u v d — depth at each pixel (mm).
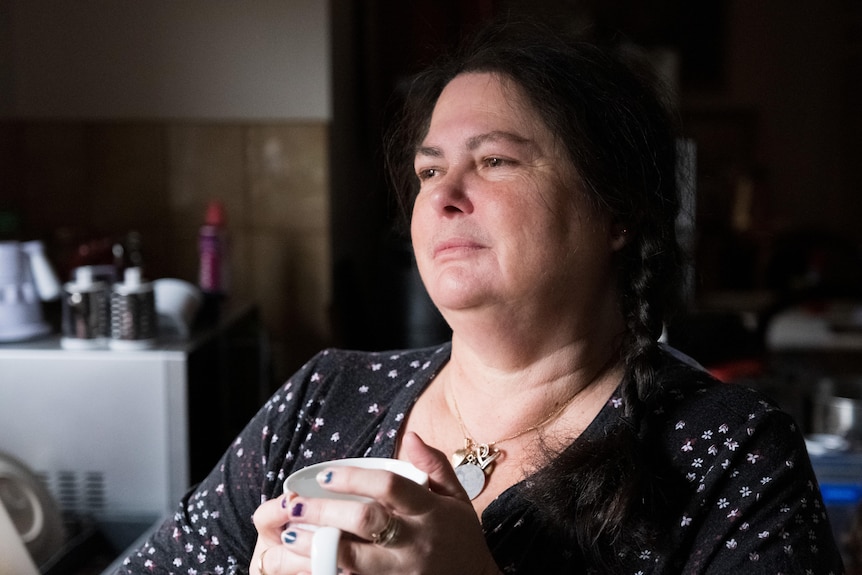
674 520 781
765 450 781
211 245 2156
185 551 969
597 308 869
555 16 1011
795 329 2617
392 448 898
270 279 2684
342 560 617
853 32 6316
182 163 2648
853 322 2719
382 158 1196
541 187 814
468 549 653
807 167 6531
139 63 2623
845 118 6387
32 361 1525
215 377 1720
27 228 2621
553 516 778
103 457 1537
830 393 1731
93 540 1439
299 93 2629
